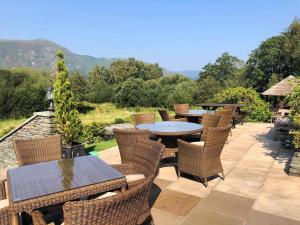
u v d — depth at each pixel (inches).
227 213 131.9
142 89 1083.9
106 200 73.3
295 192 155.9
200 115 297.7
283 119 315.0
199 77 1589.6
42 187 88.7
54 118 240.1
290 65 1189.7
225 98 487.5
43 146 141.6
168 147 199.3
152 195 151.8
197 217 128.3
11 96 774.5
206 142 158.2
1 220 91.8
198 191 157.3
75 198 88.6
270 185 166.2
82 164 112.0
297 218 127.5
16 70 909.8
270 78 1185.4
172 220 125.6
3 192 112.2
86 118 723.4
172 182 170.9
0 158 279.0
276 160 219.6
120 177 97.5
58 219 103.9
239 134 330.6
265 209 135.8
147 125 217.0
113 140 321.7
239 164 208.8
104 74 1769.2
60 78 223.0
